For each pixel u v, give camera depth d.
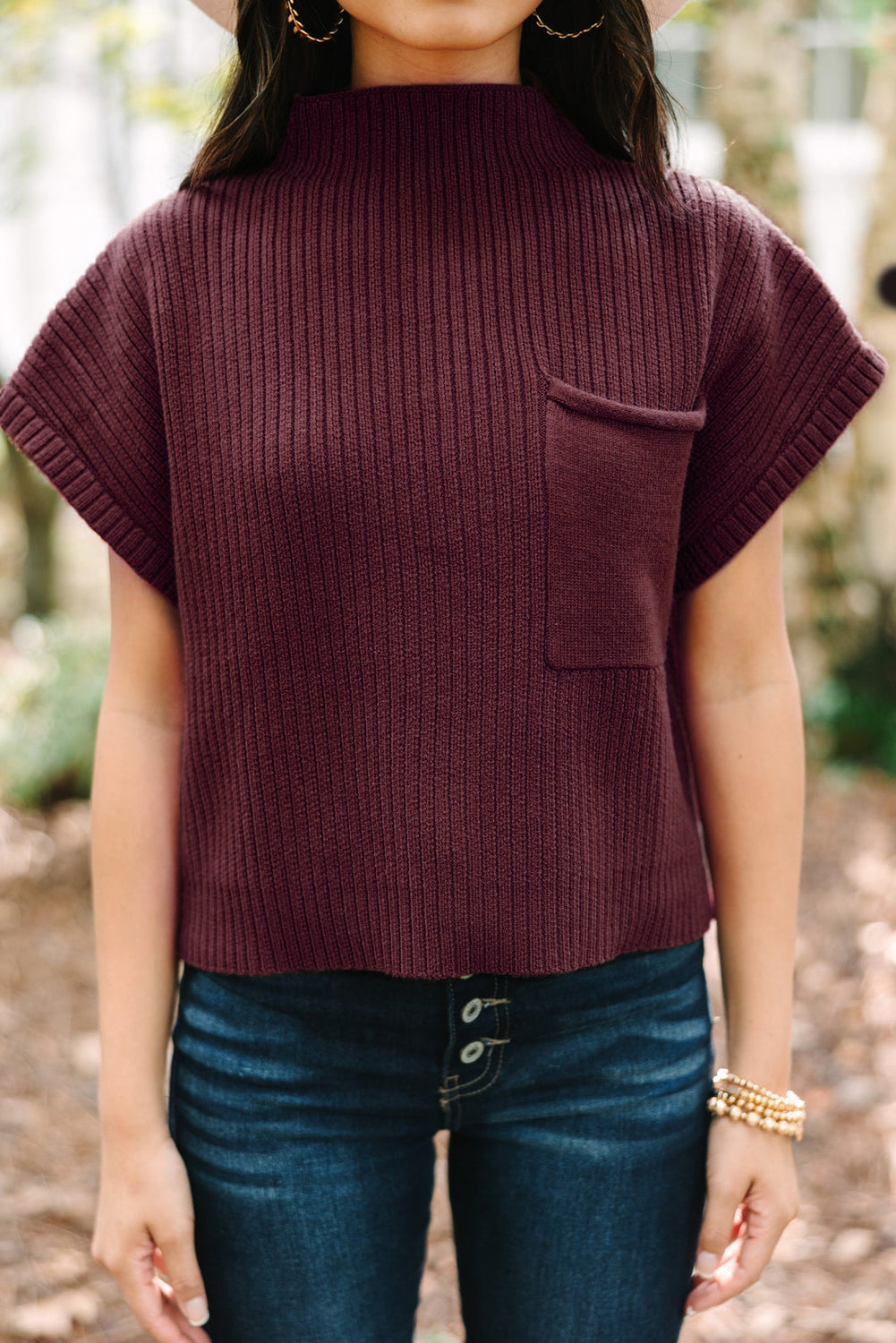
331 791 1.31
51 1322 2.60
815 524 5.82
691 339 1.34
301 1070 1.36
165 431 1.35
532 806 1.30
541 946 1.31
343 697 1.30
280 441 1.28
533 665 1.29
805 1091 3.51
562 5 1.40
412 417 1.27
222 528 1.31
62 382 1.38
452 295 1.30
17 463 7.07
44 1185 3.05
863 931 4.38
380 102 1.33
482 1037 1.35
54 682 5.29
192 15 5.23
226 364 1.31
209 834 1.38
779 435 1.40
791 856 1.45
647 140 1.36
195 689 1.36
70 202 6.85
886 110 5.30
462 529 1.27
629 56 1.37
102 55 5.00
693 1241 1.44
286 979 1.36
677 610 1.47
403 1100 1.38
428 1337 2.55
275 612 1.30
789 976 1.46
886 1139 3.28
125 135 6.13
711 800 1.47
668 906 1.40
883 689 5.84
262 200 1.34
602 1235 1.39
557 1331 1.41
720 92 5.34
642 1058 1.39
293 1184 1.36
